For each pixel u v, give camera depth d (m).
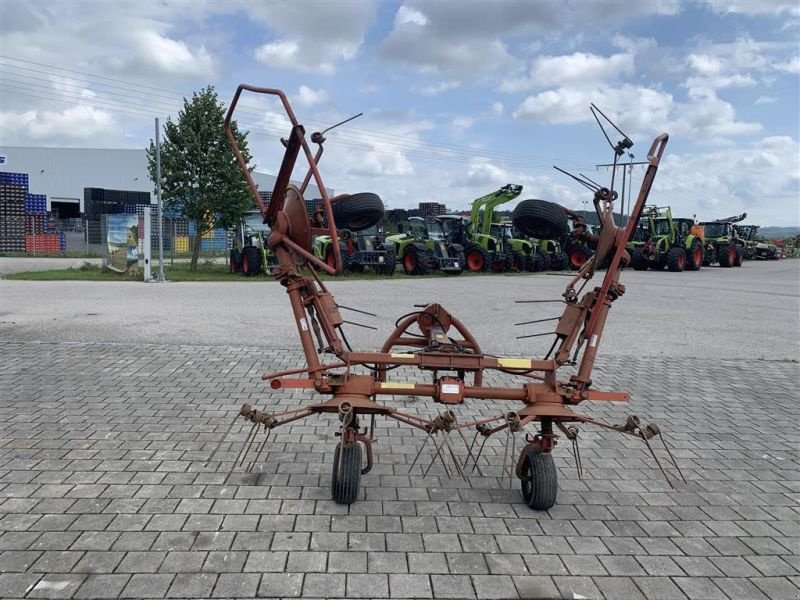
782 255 54.53
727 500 4.42
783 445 5.57
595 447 5.42
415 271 24.28
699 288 19.86
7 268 26.09
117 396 6.34
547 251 27.64
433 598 3.13
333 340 4.10
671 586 3.32
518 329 10.77
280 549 3.52
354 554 3.50
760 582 3.38
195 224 24.20
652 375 7.85
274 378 4.20
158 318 11.07
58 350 8.23
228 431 5.17
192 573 3.27
